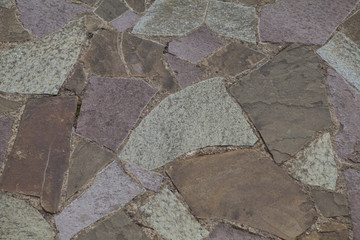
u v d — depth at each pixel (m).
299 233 1.88
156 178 1.97
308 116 2.03
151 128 2.05
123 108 2.08
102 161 2.00
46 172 1.98
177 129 2.04
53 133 2.04
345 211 1.89
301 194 1.92
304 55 2.14
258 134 2.01
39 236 1.90
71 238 1.90
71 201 1.95
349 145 1.97
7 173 1.99
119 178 1.98
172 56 2.19
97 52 2.19
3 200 1.95
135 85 2.12
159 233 1.90
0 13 2.30
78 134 2.04
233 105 2.07
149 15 2.31
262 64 2.14
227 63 2.16
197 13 2.30
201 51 2.20
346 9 2.25
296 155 1.97
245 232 1.89
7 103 2.09
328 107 2.04
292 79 2.10
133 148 2.02
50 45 2.21
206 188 1.95
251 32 2.23
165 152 2.01
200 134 2.03
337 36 2.19
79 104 2.09
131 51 2.20
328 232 1.87
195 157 2.00
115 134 2.04
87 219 1.92
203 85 2.12
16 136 2.04
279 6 2.29
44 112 2.08
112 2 2.34
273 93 2.07
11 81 2.14
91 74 2.14
